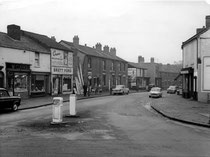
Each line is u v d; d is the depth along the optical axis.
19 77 29.30
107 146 8.43
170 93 53.47
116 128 11.91
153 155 7.42
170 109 19.64
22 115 16.62
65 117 15.56
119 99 31.83
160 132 11.05
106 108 21.09
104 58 51.28
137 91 58.09
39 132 10.80
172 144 8.82
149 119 15.13
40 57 32.81
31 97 31.11
